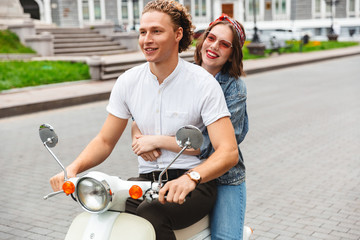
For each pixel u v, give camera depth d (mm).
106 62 16203
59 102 11273
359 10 42562
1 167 6375
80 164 2270
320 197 5051
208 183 2373
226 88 2510
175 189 1940
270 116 9672
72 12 40281
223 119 2203
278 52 26516
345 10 42500
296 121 9125
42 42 19781
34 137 8133
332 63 22906
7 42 19703
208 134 2256
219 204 2449
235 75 2525
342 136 7840
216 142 2182
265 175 5824
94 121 9445
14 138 8086
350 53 27000
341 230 4246
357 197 5031
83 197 1939
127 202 2309
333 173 5863
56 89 13133
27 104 10539
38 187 5566
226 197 2449
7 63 16188
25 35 20156
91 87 13609
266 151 6945
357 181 5551
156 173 2344
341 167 6105
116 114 2389
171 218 2166
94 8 41000
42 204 5016
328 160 6438
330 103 11234
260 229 4289
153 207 2162
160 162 2309
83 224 2125
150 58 2154
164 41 2131
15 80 13750
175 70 2215
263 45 25109
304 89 13930
